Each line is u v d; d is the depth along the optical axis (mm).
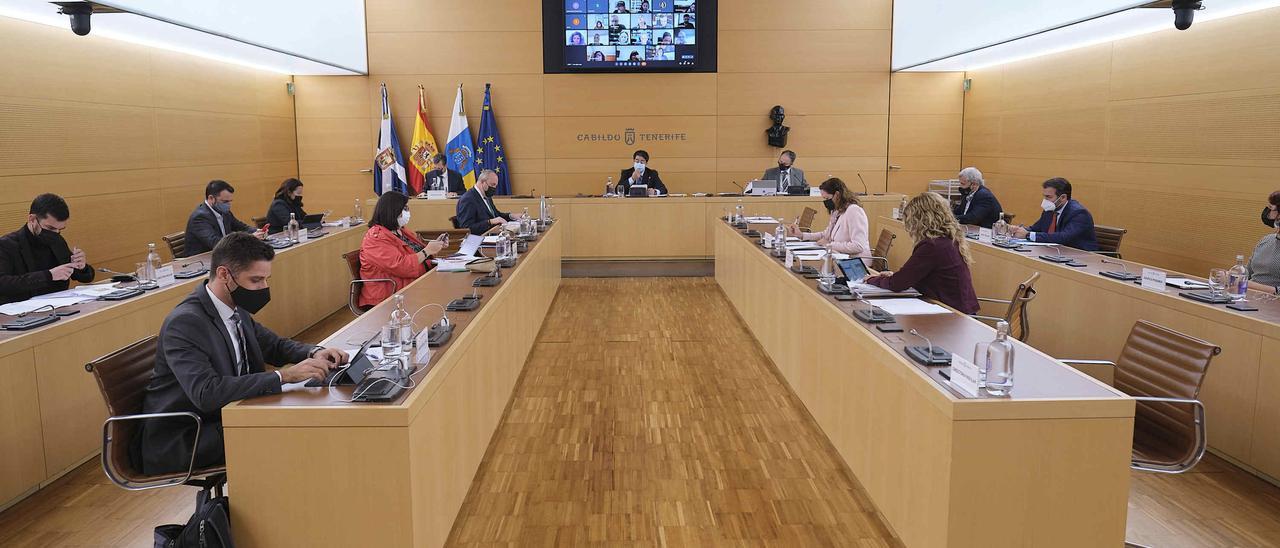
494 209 8812
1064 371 3172
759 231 8203
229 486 2820
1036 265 6297
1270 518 3781
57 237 5395
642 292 9555
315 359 3141
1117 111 9141
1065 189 7391
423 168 12070
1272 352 4020
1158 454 3352
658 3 11812
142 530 3748
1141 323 3727
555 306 8742
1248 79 7344
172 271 5461
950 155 12625
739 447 4688
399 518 2824
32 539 3646
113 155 8297
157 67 8992
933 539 2967
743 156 12375
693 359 6586
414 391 2947
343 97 12195
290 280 7242
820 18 12180
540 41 12031
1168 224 8422
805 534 3641
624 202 10516
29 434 3979
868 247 6789
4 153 6961
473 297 4594
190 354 3018
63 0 6312
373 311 4387
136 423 3227
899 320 4062
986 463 2791
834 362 4363
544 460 4508
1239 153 7473
